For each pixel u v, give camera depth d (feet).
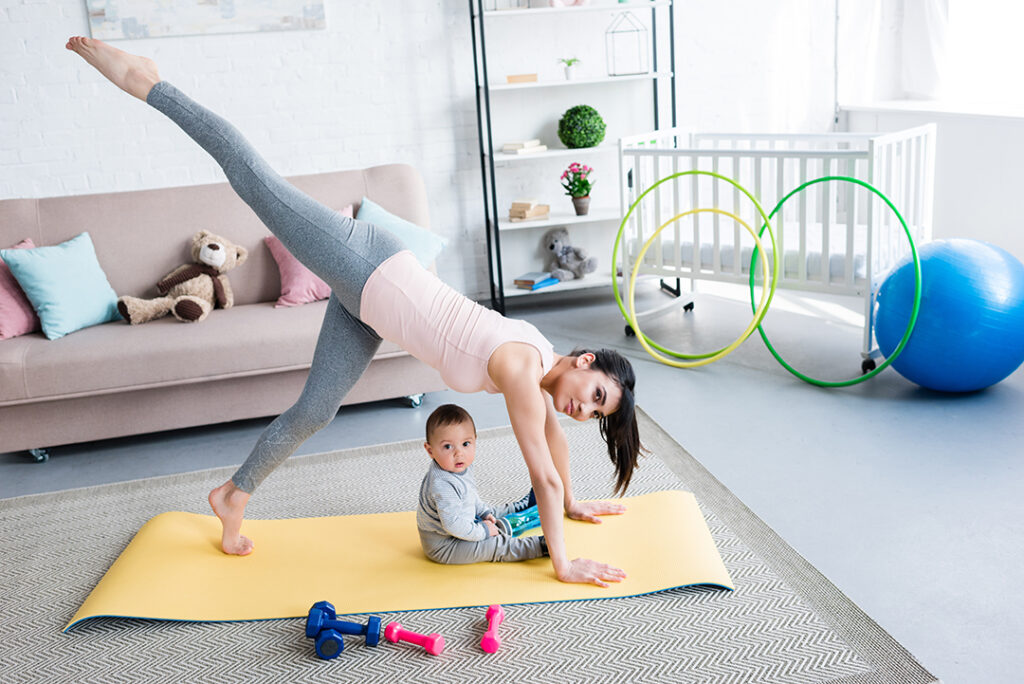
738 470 9.30
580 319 15.44
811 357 12.61
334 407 7.55
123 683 6.38
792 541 7.82
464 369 6.94
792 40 16.83
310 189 12.82
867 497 8.51
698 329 14.35
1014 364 10.42
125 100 14.79
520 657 6.37
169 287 12.01
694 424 10.59
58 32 14.33
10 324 11.14
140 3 14.37
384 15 15.31
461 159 16.17
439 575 7.43
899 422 10.18
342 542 8.10
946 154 15.07
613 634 6.55
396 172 13.20
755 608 6.78
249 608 7.09
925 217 13.01
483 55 14.62
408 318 6.98
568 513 8.16
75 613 7.35
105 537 8.74
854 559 7.47
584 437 10.35
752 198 11.74
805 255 12.59
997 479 8.64
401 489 9.32
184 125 7.19
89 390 10.43
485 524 7.70
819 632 6.45
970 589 6.93
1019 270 10.41
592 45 16.20
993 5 15.44
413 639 6.48
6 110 14.44
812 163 16.40
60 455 11.05
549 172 16.60
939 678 5.95
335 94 15.44
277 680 6.31
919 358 10.49
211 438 11.30
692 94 16.79
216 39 14.80
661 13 16.30
